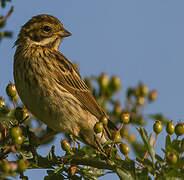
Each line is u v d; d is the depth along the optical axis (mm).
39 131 11883
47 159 9742
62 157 9531
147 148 8695
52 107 12852
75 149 9602
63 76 13516
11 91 11031
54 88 12875
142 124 10602
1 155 9062
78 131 13539
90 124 13641
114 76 11945
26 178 8250
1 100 10508
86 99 13719
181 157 8570
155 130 9945
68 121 13242
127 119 9523
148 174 8516
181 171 8398
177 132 9758
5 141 9586
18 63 13117
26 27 14719
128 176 8562
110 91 11953
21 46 14328
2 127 9625
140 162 8586
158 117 10508
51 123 13047
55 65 13359
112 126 11914
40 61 13148
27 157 9906
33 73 12758
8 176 7266
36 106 12734
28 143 10211
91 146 9859
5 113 10039
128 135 10867
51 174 9602
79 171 9883
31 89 12672
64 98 13086
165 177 8203
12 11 8828
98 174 9773
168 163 8297
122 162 8906
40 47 14055
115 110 11656
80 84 13914
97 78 12086
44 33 14555
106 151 9789
